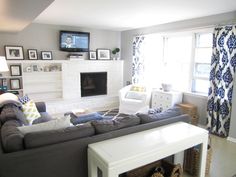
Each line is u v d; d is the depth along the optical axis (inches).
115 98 239.1
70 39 216.5
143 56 222.5
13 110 104.9
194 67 184.7
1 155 60.1
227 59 146.9
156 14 156.3
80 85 224.4
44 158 65.4
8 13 108.7
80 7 135.3
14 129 73.4
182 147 79.8
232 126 142.6
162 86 198.4
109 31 244.2
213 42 155.3
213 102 157.6
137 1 120.6
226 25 146.9
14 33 191.8
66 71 213.3
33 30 200.2
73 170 72.5
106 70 239.6
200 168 92.1
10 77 191.5
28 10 101.6
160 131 87.8
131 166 66.4
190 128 91.7
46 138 68.3
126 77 251.9
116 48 247.6
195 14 156.1
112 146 73.1
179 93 186.5
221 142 140.9
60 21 189.9
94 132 79.3
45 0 83.7
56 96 217.8
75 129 75.6
